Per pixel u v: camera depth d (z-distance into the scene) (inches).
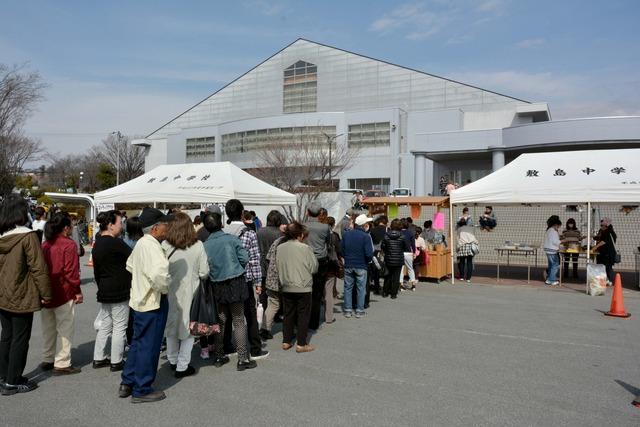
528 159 514.9
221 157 2246.6
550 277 513.3
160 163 2591.0
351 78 2319.1
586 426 165.3
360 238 342.6
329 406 181.9
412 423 166.7
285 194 561.9
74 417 171.3
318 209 311.9
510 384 207.2
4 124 1065.5
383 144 1909.4
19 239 190.9
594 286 443.5
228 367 231.3
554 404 184.9
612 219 860.6
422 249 516.4
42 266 193.9
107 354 245.6
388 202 562.6
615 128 1159.0
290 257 254.5
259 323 280.7
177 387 203.0
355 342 277.0
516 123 1872.5
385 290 435.5
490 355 251.0
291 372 223.1
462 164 1557.6
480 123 1920.5
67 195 935.7
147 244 188.1
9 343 194.5
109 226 223.0
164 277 184.5
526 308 382.0
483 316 350.6
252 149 2049.7
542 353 255.3
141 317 186.5
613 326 319.9
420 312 364.5
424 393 195.9
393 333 298.7
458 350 260.4
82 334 291.7
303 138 1729.8
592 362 239.6
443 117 1904.5
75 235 434.0
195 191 503.5
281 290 263.6
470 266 533.3
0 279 190.4
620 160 473.4
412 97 2188.7
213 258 222.1
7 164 1168.8
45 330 221.1
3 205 195.0
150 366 186.9
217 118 2669.8
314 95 2400.3
